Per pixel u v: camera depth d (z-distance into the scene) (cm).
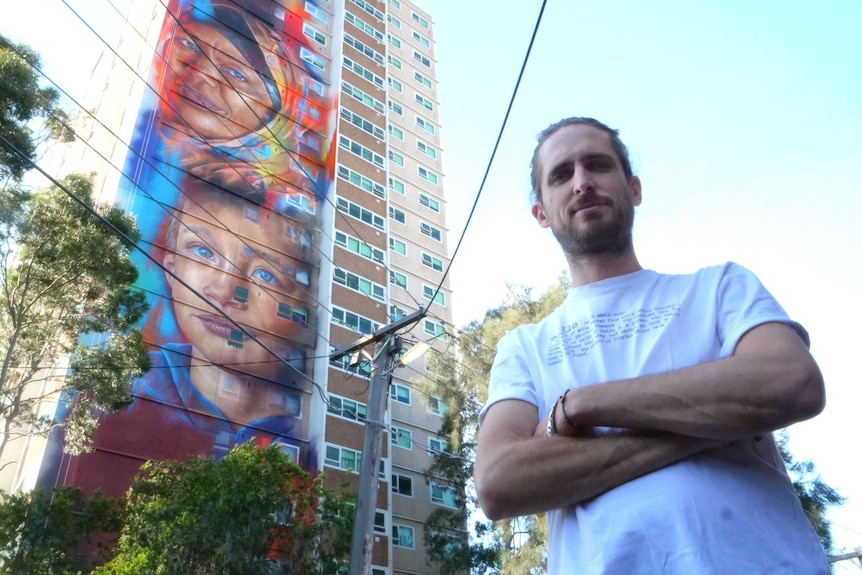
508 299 3175
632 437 168
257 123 4656
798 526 162
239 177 4372
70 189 2552
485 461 181
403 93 5931
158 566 2169
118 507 2578
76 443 2602
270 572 2291
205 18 4775
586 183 230
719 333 188
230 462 2419
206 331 3762
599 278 229
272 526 2355
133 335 2647
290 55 5225
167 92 4309
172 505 2272
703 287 200
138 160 3981
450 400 3266
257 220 4325
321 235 4603
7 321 2488
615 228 228
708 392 161
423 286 5053
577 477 167
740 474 164
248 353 3853
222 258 4034
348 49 5612
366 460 1582
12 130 2350
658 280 214
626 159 247
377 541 3816
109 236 2588
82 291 2548
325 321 4222
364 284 4616
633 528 158
